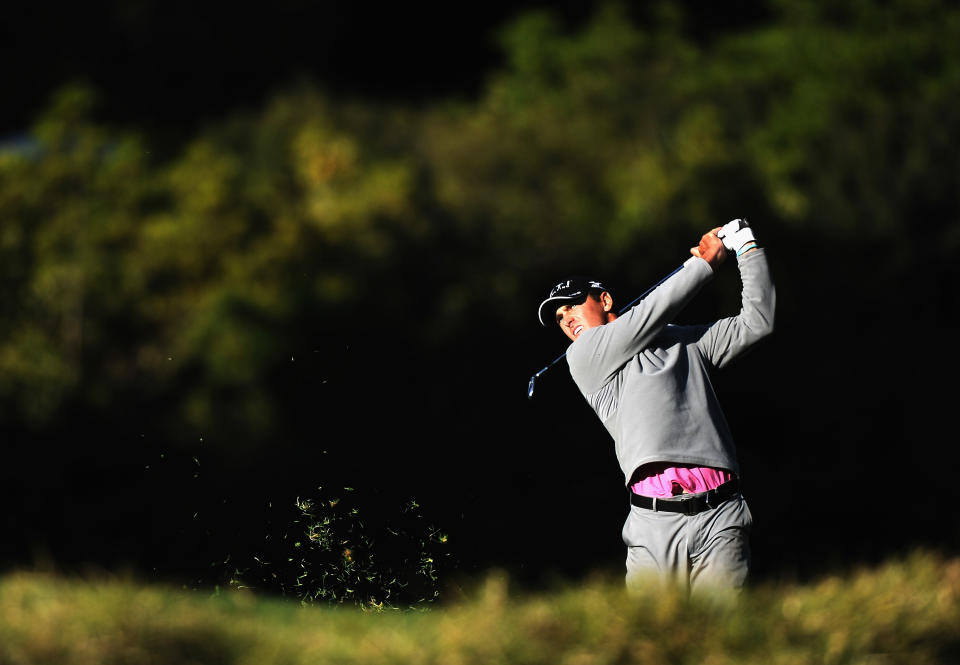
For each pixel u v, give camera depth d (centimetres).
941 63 7600
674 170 6312
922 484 5225
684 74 7856
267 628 1585
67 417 4744
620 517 4553
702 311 5816
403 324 5366
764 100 7506
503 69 8981
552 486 4869
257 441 4784
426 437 5075
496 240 5756
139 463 4509
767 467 5516
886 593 1582
